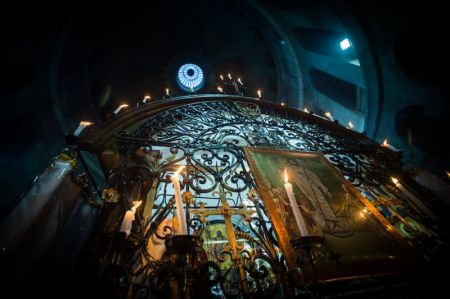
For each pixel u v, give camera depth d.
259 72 15.00
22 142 8.91
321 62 10.26
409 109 7.51
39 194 2.49
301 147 5.02
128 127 3.85
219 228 5.39
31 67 8.80
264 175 3.49
